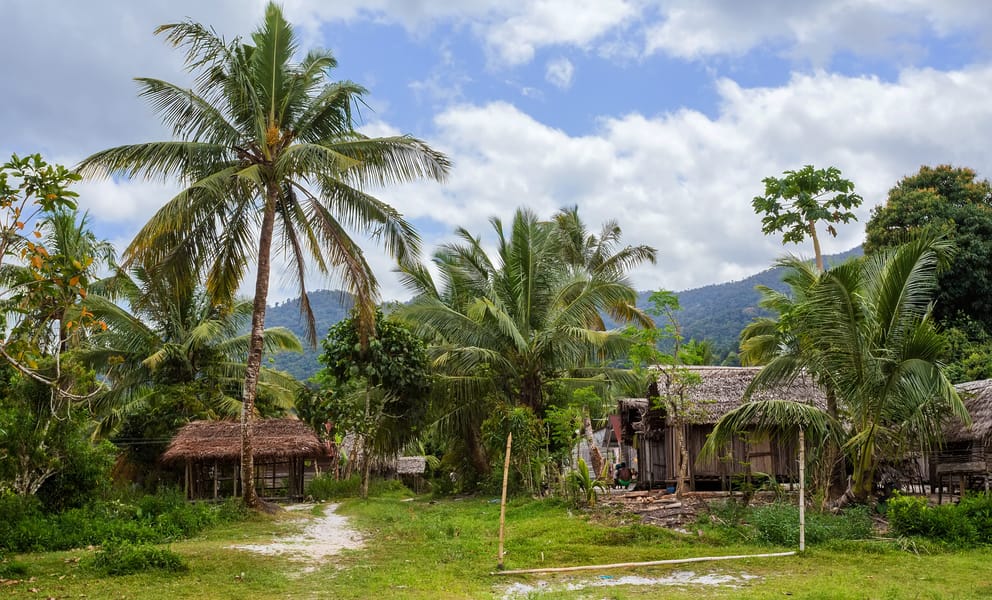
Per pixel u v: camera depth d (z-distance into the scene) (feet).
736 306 560.20
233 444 80.48
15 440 50.11
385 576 36.81
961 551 41.96
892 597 29.86
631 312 105.09
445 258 94.99
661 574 37.11
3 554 42.01
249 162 60.29
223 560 40.42
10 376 53.01
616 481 84.84
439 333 90.84
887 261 52.44
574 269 110.73
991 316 88.33
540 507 62.64
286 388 112.16
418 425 88.48
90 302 88.94
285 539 50.47
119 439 92.22
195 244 59.41
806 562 38.99
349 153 60.03
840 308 48.78
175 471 89.45
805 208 79.15
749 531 47.01
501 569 38.06
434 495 93.66
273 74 59.57
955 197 95.81
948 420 54.29
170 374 96.84
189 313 100.12
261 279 61.05
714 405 61.05
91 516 52.54
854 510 47.88
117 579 35.50
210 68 58.65
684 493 58.75
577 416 73.92
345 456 131.03
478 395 86.79
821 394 60.90
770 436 55.06
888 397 49.21
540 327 87.76
